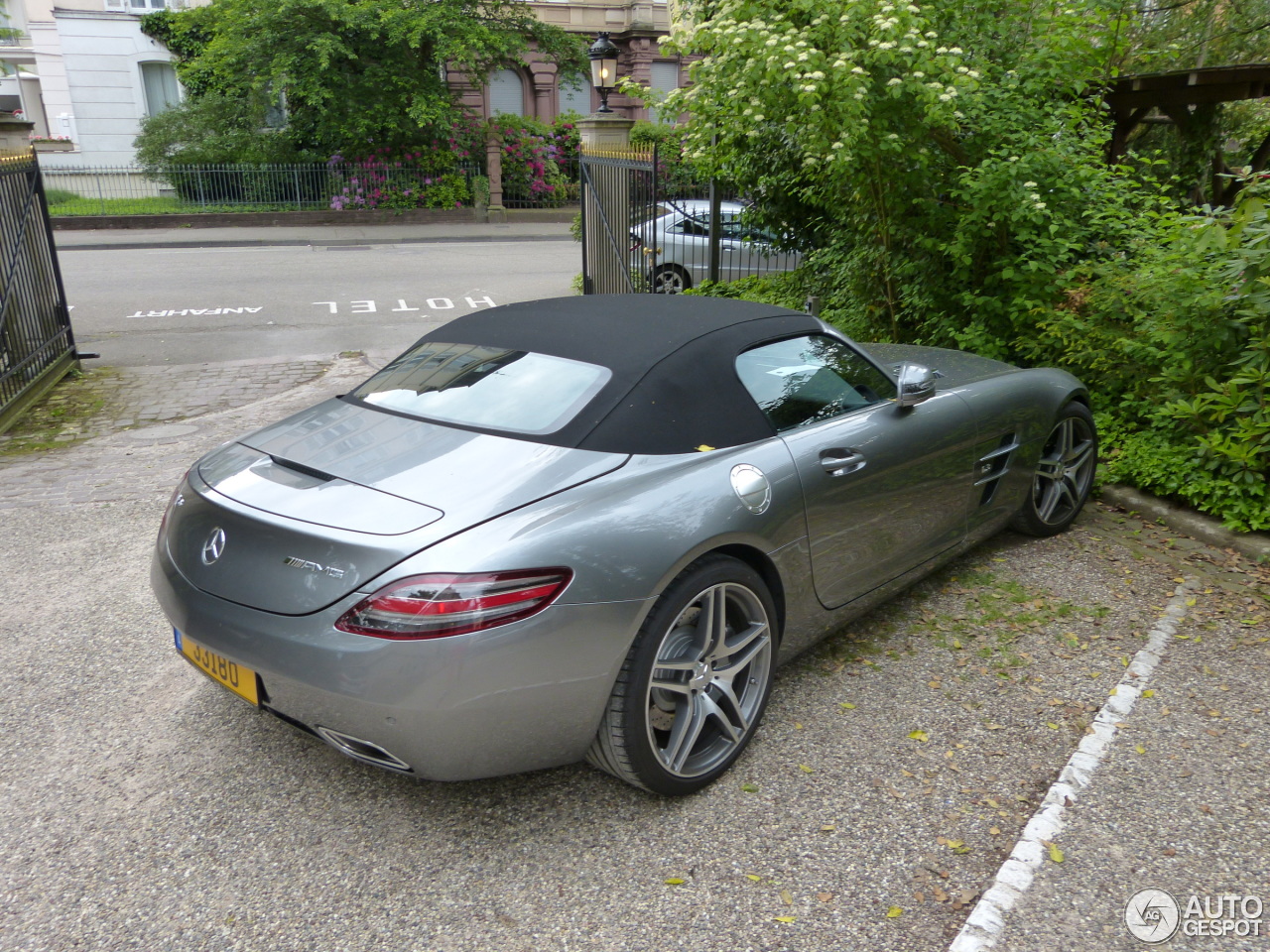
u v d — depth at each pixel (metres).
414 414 2.98
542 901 2.38
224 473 2.83
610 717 2.54
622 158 9.74
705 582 2.64
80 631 3.85
